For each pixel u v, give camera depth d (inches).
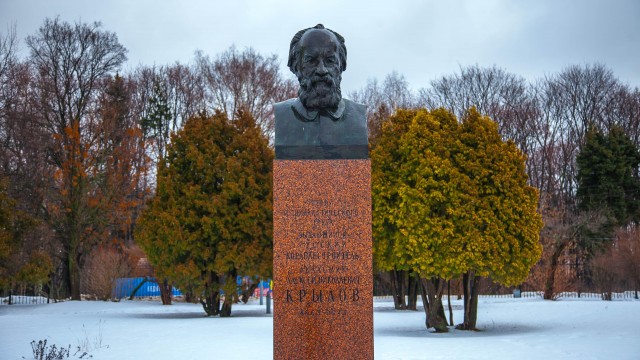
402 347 510.3
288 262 296.0
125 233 1438.2
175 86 1684.3
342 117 311.0
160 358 439.8
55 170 1346.0
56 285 1445.6
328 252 296.5
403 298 1066.7
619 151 1691.7
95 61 1446.9
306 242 297.3
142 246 858.1
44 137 1305.4
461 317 861.8
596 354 454.6
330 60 313.1
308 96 309.7
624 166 1688.0
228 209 826.2
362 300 293.0
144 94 1733.5
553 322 733.9
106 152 1355.8
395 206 673.6
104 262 1282.0
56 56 1412.4
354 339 291.1
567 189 1854.1
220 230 818.8
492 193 646.5
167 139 1642.5
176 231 808.3
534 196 664.4
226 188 827.4
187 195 831.7
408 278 1087.0
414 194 637.9
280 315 293.0
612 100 1863.9
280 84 1525.6
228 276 855.1
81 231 1301.7
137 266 1476.4
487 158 652.1
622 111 1857.8
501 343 537.0
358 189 300.4
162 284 1189.7
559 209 1513.3
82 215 1285.7
